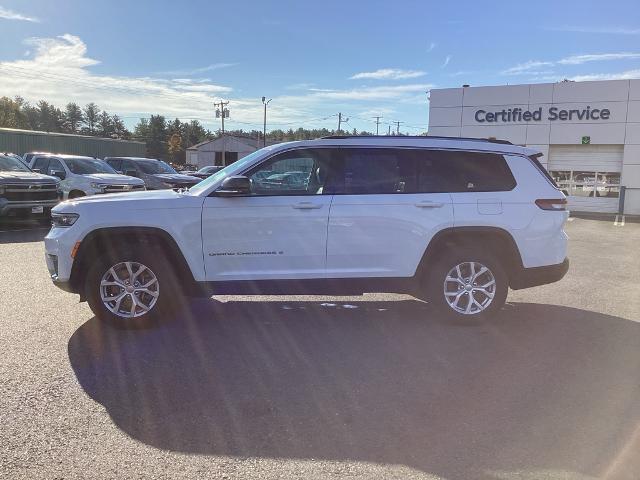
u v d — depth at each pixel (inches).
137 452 128.7
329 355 195.9
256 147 3398.1
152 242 220.4
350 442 134.2
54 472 120.0
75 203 219.5
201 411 150.4
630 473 120.8
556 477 119.5
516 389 166.6
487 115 1044.5
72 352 195.2
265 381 171.6
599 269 381.4
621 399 159.5
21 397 157.5
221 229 217.3
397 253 224.5
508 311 260.2
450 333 222.8
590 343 211.3
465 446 132.6
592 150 987.3
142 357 191.6
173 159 4756.4
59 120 5738.2
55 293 280.8
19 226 590.6
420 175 227.9
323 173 224.7
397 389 166.2
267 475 119.6
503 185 231.3
